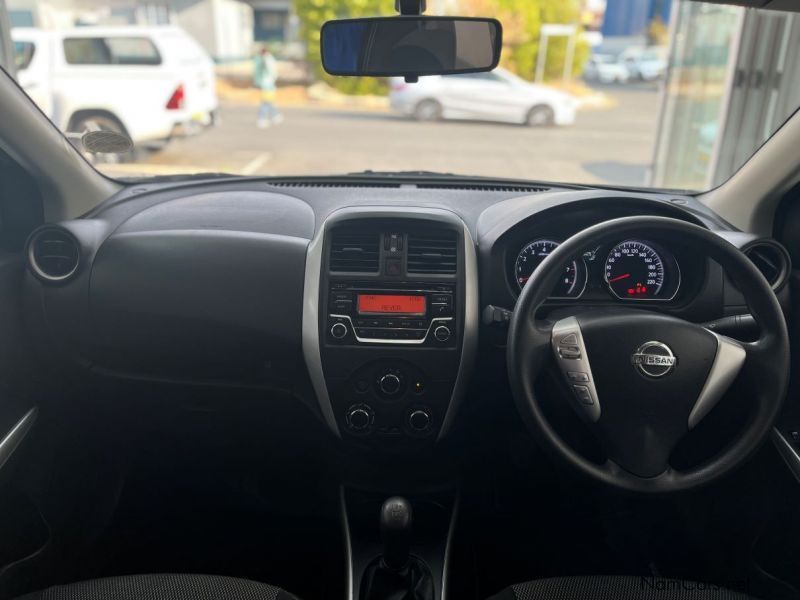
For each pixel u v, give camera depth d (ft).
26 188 5.71
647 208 5.45
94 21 38.45
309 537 6.46
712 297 5.34
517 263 5.52
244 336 5.50
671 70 17.38
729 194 6.14
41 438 5.38
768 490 5.23
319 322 5.27
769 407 4.18
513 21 32.68
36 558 5.17
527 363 4.29
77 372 5.77
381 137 21.29
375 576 5.13
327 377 5.34
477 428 6.10
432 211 5.31
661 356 4.22
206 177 6.88
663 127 17.67
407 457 5.68
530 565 6.15
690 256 5.33
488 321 5.25
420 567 5.28
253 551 6.26
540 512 6.63
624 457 4.28
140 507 6.61
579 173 16.84
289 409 5.81
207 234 5.56
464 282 5.25
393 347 5.24
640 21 45.32
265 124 24.22
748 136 13.04
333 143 20.33
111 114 15.43
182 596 4.01
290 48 31.96
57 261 5.59
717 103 14.98
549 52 36.11
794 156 5.45
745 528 5.42
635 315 4.32
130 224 5.81
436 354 5.26
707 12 15.58
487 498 6.57
